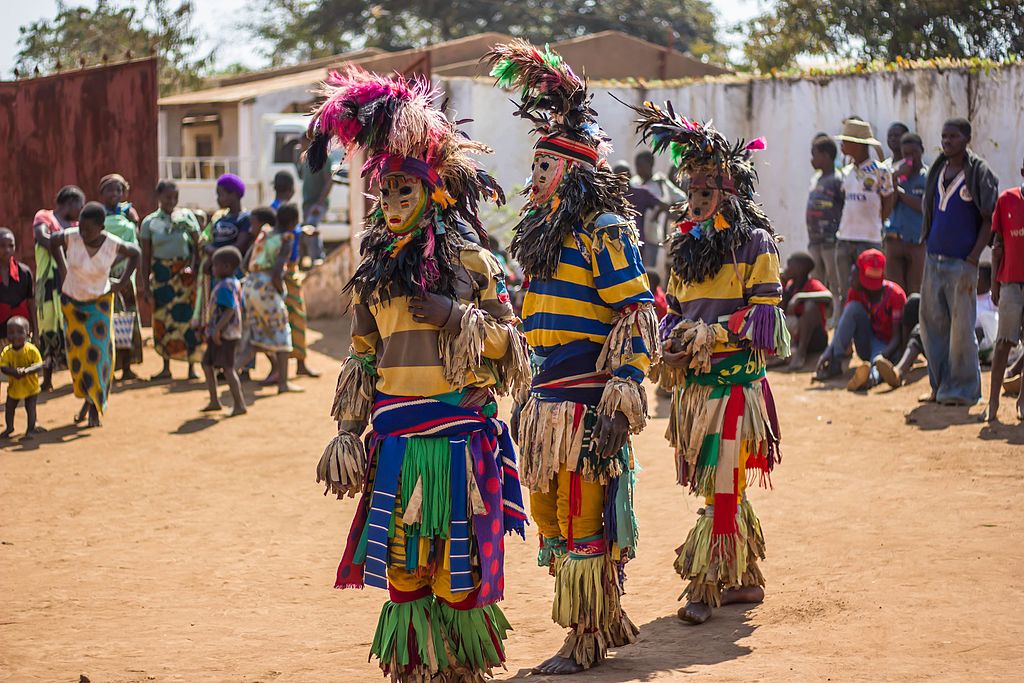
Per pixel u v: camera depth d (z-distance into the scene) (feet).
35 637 16.96
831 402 31.96
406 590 13.39
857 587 17.56
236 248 36.88
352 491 13.46
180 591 19.30
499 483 13.42
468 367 13.03
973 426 27.63
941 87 42.06
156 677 15.03
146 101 49.55
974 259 29.27
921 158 38.40
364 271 13.38
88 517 24.17
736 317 17.10
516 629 17.21
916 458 25.46
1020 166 39.63
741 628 16.47
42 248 38.17
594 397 15.07
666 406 33.63
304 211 65.31
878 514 21.57
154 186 49.90
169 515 24.25
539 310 15.35
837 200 41.68
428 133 13.15
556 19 136.56
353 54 100.63
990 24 57.67
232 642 16.65
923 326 30.32
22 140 49.85
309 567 20.67
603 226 14.83
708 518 17.42
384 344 13.33
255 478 27.35
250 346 38.86
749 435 17.26
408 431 13.14
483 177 13.91
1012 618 15.58
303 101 81.20
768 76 49.42
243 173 79.92
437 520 12.95
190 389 39.04
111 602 18.71
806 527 21.15
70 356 33.14
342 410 13.60
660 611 17.71
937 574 17.79
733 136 50.90
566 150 15.11
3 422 34.12
